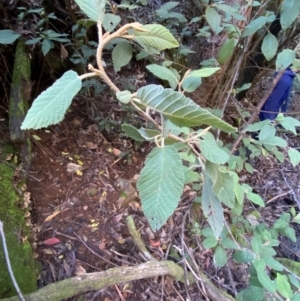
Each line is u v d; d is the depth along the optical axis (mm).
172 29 2162
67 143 2111
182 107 566
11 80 2008
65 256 1630
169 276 1660
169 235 1934
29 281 1366
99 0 583
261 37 2014
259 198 1530
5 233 1420
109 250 1743
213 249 1944
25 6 2000
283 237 2314
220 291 1685
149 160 624
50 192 1834
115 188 2031
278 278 980
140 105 695
